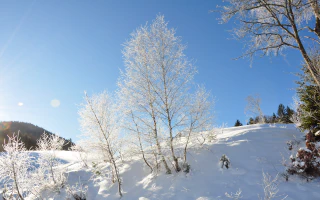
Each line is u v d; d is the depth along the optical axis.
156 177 7.73
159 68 8.30
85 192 7.82
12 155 8.55
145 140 8.24
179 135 7.99
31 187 8.70
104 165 10.32
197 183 6.78
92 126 8.68
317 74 7.90
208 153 8.52
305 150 6.45
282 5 9.04
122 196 7.25
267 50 9.90
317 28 9.12
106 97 9.21
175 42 8.45
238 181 6.48
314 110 8.59
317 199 5.13
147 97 8.13
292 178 6.30
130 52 8.45
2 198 8.45
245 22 9.71
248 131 10.41
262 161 7.51
